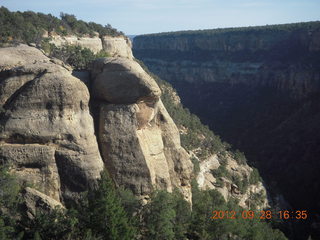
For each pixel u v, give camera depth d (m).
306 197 83.81
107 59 36.97
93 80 36.84
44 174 30.73
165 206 32.09
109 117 34.19
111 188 28.92
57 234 27.23
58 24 59.66
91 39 62.41
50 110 31.69
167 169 37.53
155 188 34.62
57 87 31.78
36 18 56.25
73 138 31.64
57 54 46.06
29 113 31.25
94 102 35.97
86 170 31.47
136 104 35.12
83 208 29.61
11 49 37.72
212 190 49.09
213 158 72.94
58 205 28.61
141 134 35.91
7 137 30.61
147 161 34.34
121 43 71.69
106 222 27.62
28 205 28.48
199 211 39.28
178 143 41.22
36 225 27.00
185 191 40.47
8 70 33.47
